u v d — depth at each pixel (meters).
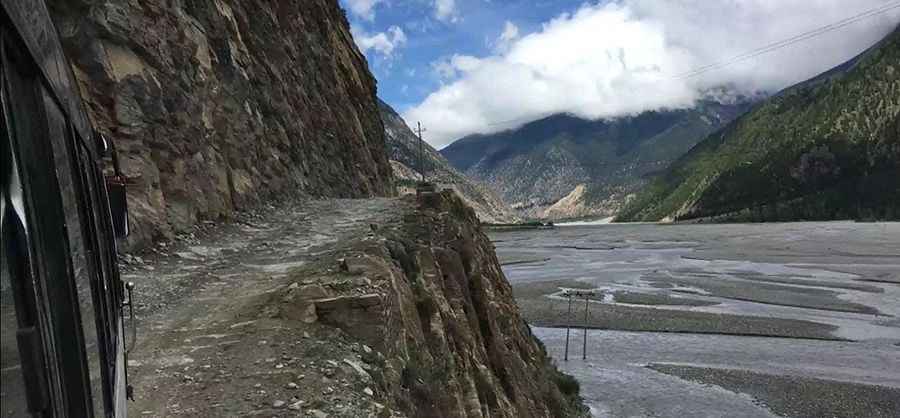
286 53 38.44
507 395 17.22
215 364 8.41
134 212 15.55
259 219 24.02
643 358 36.38
